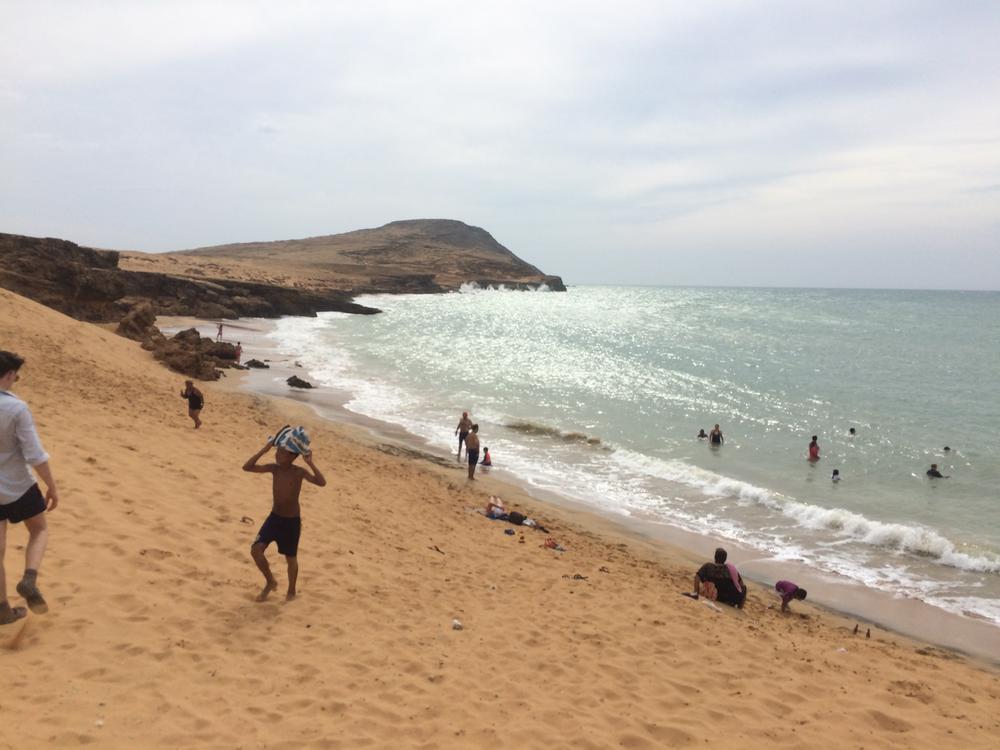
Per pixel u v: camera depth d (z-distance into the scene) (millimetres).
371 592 7500
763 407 28891
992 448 22500
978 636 10141
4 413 4570
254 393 25453
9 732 3719
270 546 8023
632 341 55875
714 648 7539
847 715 6098
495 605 8008
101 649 4980
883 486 18562
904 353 49062
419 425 23250
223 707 4551
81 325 25703
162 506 8344
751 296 188000
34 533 4824
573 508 15695
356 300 104375
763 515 15930
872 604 11289
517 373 36594
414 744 4531
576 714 5383
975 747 5758
